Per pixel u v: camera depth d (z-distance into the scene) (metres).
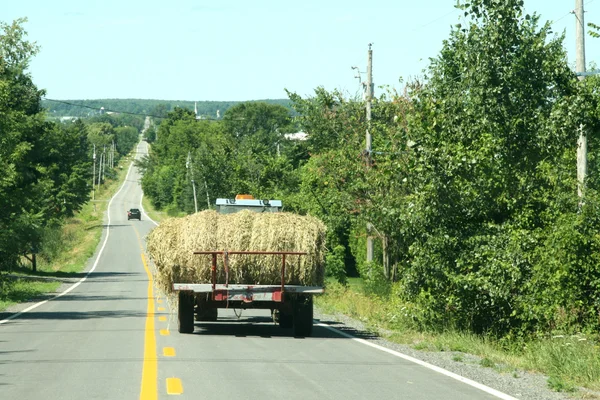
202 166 181.38
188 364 27.77
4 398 20.98
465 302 41.34
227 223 37.88
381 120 78.88
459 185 41.25
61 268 138.88
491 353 33.22
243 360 29.14
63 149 127.12
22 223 72.44
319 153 102.25
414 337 39.81
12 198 71.62
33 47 98.50
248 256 37.59
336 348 33.91
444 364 29.30
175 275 38.12
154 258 38.56
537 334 37.59
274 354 31.20
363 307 56.78
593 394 23.17
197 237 37.41
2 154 69.69
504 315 40.94
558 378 25.53
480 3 42.12
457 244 41.47
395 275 75.69
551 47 42.88
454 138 42.62
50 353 30.75
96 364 27.56
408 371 27.02
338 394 22.09
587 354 29.61
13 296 69.81
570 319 36.41
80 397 21.12
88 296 74.44
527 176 41.31
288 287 37.59
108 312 54.12
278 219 38.22
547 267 36.81
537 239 39.25
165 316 50.34
